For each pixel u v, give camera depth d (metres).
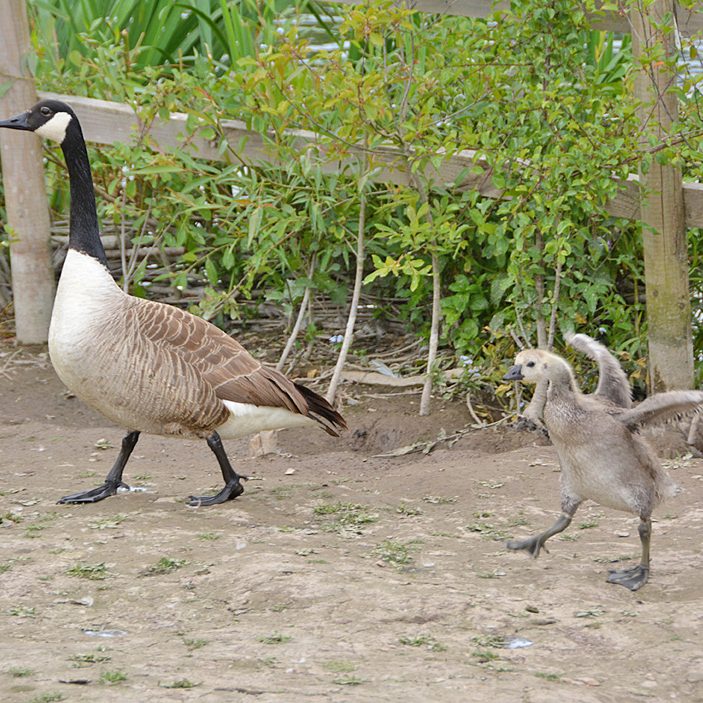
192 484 10.84
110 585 8.00
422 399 13.20
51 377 14.40
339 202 13.39
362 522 9.69
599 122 12.12
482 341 14.01
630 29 13.02
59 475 11.06
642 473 8.05
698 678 6.43
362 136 13.08
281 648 6.77
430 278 14.48
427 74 12.55
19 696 5.86
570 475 8.26
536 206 12.51
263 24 13.76
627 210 12.62
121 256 15.33
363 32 11.86
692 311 14.08
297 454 12.53
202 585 7.97
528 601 7.70
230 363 9.91
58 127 10.33
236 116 14.06
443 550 8.92
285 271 15.04
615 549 9.03
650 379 12.68
